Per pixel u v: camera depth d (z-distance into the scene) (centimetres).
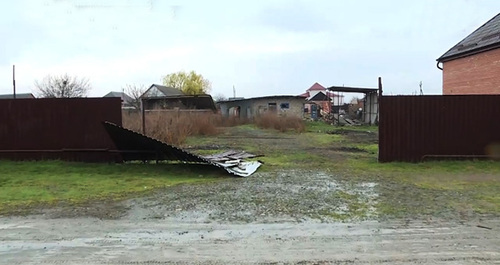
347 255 371
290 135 2112
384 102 1010
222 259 363
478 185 719
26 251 388
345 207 556
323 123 3216
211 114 2430
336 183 739
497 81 1425
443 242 406
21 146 1005
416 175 832
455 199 604
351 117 3697
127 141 951
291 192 657
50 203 587
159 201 600
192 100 3462
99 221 492
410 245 397
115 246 400
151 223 483
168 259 364
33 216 516
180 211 539
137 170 905
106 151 995
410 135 1010
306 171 887
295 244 403
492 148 1006
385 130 1012
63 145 1002
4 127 1004
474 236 425
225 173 864
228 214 521
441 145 1010
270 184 732
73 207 564
